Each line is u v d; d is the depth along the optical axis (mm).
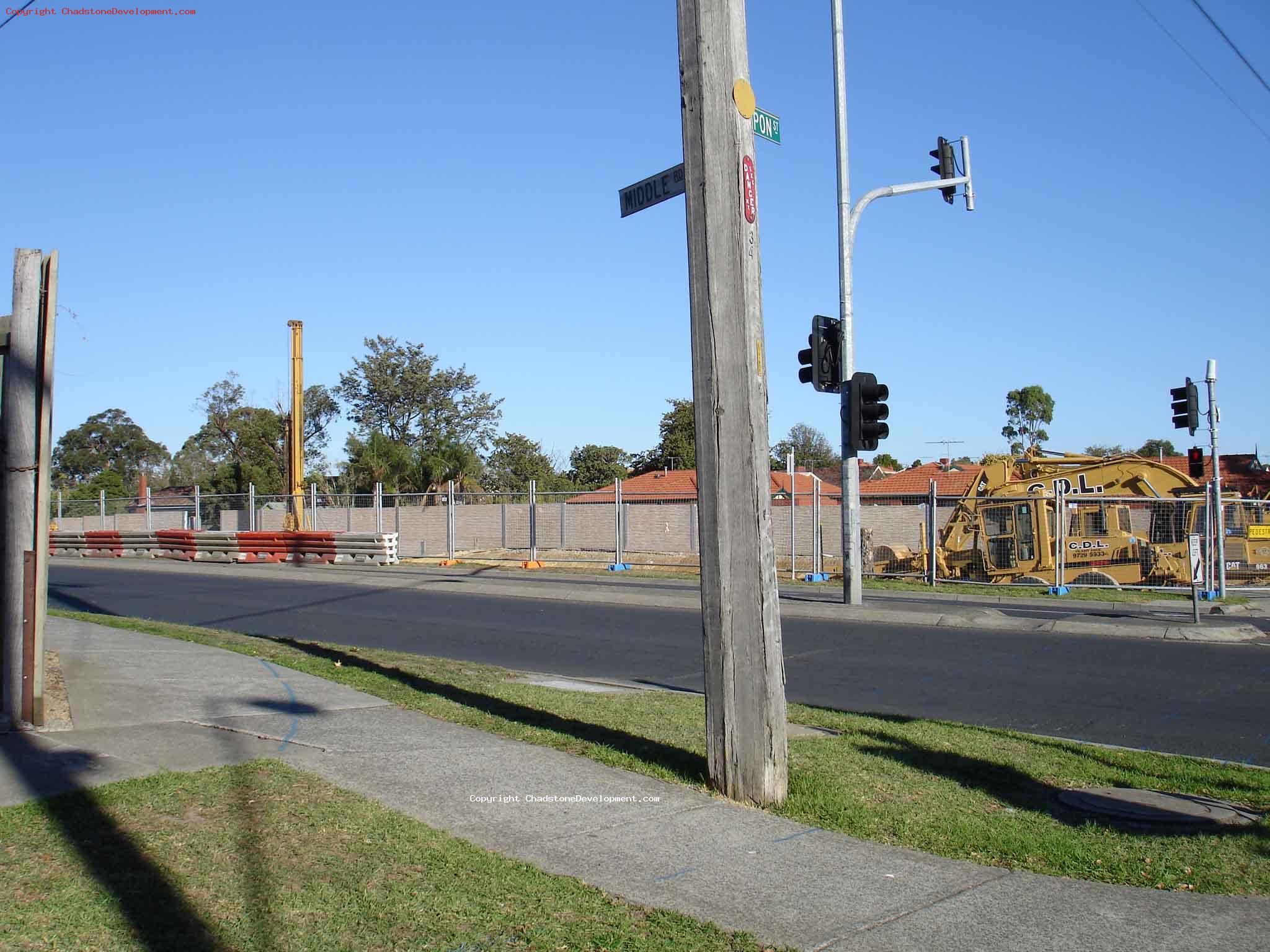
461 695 10000
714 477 6805
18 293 7992
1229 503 25297
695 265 6836
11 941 4195
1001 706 10789
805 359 18875
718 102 6715
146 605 19859
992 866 5613
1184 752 8805
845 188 18625
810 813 6426
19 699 7836
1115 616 18484
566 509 40156
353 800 6262
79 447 94375
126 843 5340
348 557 31375
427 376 70812
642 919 4730
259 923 4469
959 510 26109
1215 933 4750
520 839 5781
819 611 19094
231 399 74125
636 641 15562
